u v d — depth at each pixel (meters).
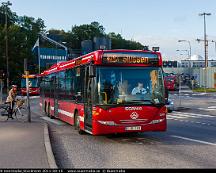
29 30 127.25
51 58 98.44
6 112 26.31
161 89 14.76
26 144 13.22
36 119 24.67
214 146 13.51
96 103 14.34
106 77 14.41
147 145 13.93
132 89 14.49
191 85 84.00
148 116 14.45
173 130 18.69
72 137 16.27
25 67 22.66
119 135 16.73
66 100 19.88
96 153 12.45
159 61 14.85
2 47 87.38
